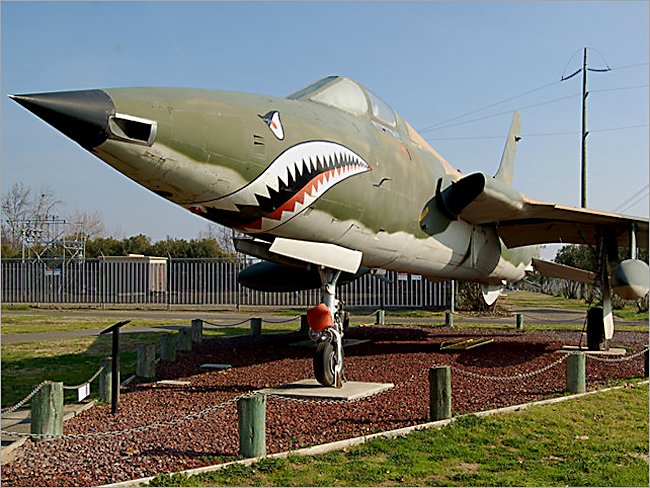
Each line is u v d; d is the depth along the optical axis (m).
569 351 13.02
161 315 25.78
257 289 14.16
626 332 18.14
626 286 10.87
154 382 9.41
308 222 7.75
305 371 10.14
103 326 20.17
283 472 5.30
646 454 5.98
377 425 6.73
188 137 6.16
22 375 10.39
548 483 5.13
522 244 14.44
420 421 6.89
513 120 17.50
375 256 9.59
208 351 12.97
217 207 6.95
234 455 5.70
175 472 5.28
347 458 5.71
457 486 5.04
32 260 35.22
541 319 23.50
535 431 6.68
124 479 5.16
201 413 6.72
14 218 55.50
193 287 32.66
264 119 7.07
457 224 11.51
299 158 7.29
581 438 6.48
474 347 13.44
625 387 9.17
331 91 8.99
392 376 9.66
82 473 5.30
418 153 10.47
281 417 7.05
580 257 38.53
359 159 8.36
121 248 47.59
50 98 5.24
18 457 5.78
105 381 8.14
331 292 8.81
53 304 32.78
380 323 19.80
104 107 5.50
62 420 6.46
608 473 5.38
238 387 8.83
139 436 6.38
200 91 6.73
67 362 11.78
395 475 5.26
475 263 12.70
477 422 6.92
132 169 6.02
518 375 9.64
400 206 9.41
